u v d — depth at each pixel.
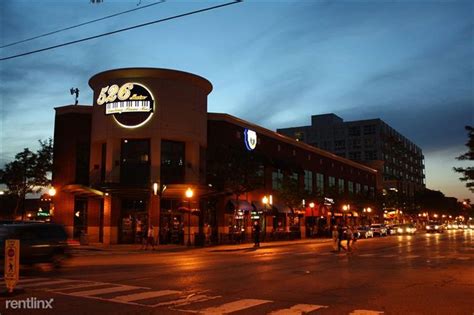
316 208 63.06
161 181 37.19
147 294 12.78
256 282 15.53
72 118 43.19
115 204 39.12
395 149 154.00
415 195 135.12
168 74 40.25
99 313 10.20
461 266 21.52
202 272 18.59
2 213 60.94
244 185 41.06
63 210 41.69
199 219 42.25
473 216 160.00
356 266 21.45
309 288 14.24
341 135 148.00
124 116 39.53
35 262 19.41
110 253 30.98
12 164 46.47
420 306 11.38
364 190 88.81
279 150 57.12
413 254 29.64
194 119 41.34
